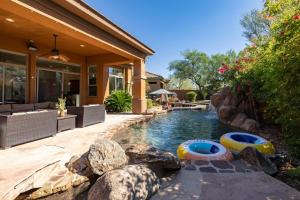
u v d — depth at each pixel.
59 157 4.05
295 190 2.97
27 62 9.46
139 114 11.47
